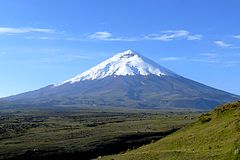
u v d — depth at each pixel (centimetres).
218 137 5069
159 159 4428
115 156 5381
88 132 14800
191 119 19225
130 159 4734
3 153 10550
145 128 15575
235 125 5181
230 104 6600
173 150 4947
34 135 14588
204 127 6097
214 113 6612
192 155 4325
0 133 15675
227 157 3956
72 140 12644
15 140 13100
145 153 4962
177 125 16312
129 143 12206
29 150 10912
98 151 11225
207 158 4075
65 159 10450
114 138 12781
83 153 10975
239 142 4319
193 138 5559
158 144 6097
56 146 11562
